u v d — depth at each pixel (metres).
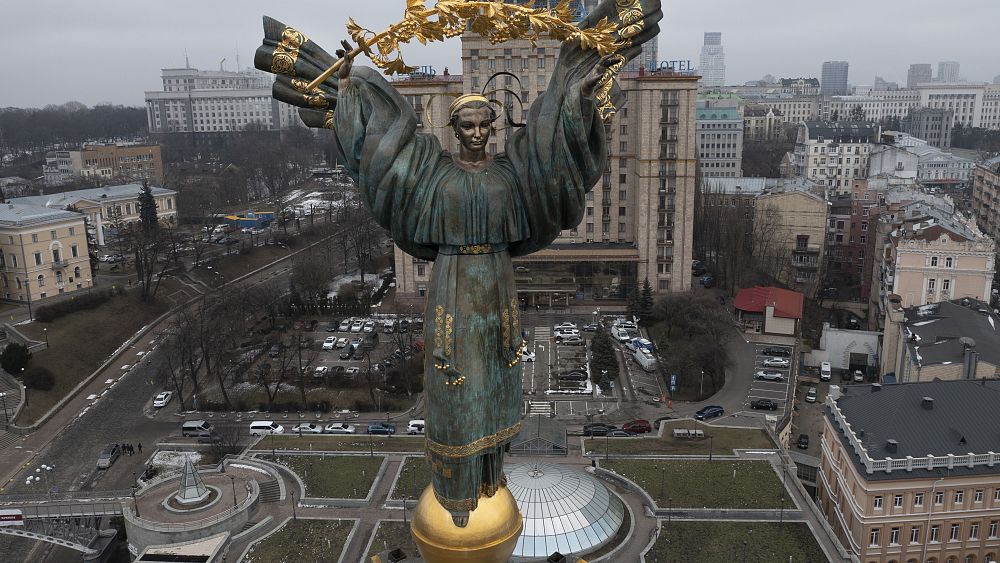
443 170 17.95
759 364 114.00
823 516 68.44
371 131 17.77
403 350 107.69
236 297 129.38
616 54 17.64
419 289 138.00
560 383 107.44
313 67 18.69
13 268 130.25
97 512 75.31
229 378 111.94
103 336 124.62
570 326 126.56
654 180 134.38
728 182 192.75
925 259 110.31
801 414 103.69
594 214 140.38
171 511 72.19
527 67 126.50
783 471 77.31
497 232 17.89
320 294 139.38
